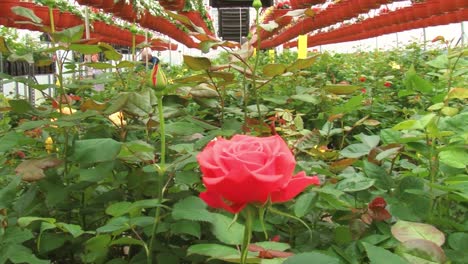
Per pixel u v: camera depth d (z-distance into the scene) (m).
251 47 1.40
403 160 1.27
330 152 1.35
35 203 1.19
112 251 1.18
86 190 1.24
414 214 0.95
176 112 1.25
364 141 1.27
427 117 0.95
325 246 1.01
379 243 0.90
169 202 1.08
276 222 1.08
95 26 5.96
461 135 0.98
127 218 0.91
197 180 0.99
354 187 0.98
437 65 1.26
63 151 1.38
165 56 12.66
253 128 1.44
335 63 4.68
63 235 1.11
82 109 1.23
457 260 0.82
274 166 0.64
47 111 1.37
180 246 1.11
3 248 0.91
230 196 0.64
